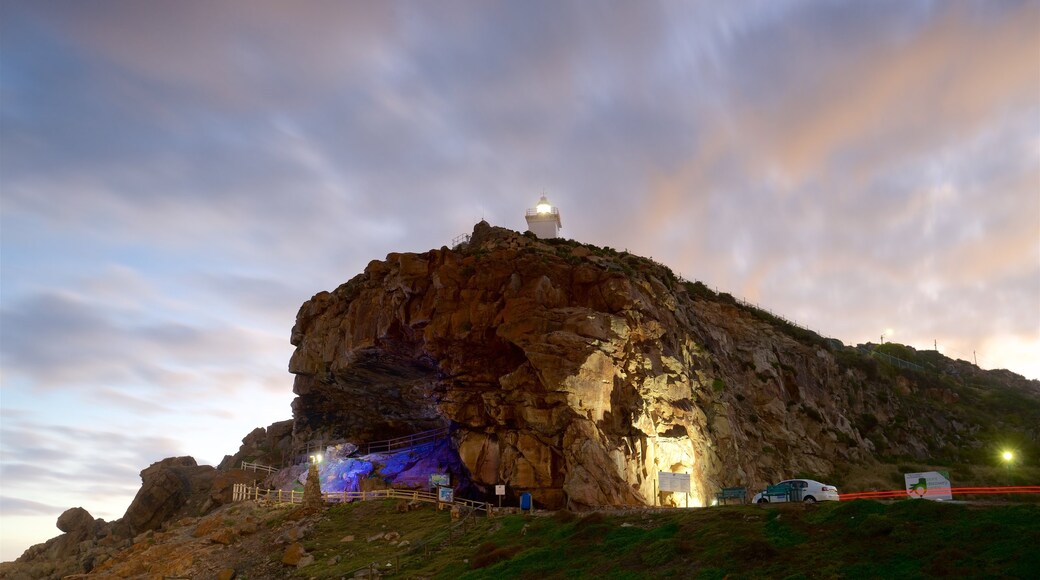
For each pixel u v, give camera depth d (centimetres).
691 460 5575
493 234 7612
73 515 7775
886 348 12069
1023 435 9044
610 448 5222
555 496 5150
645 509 4256
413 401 7119
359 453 7581
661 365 5903
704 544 3203
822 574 2628
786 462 6931
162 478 7812
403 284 6188
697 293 8469
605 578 3164
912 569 2508
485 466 5534
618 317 5781
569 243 7562
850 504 3128
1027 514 2662
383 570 4150
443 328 5828
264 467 8294
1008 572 2314
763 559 2886
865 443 8081
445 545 4384
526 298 5750
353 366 6744
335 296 7500
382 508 5441
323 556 4644
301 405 8194
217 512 6562
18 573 6588
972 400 10144
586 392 5284
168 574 4766
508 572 3556
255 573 4591
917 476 3616
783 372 7894
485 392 5647
